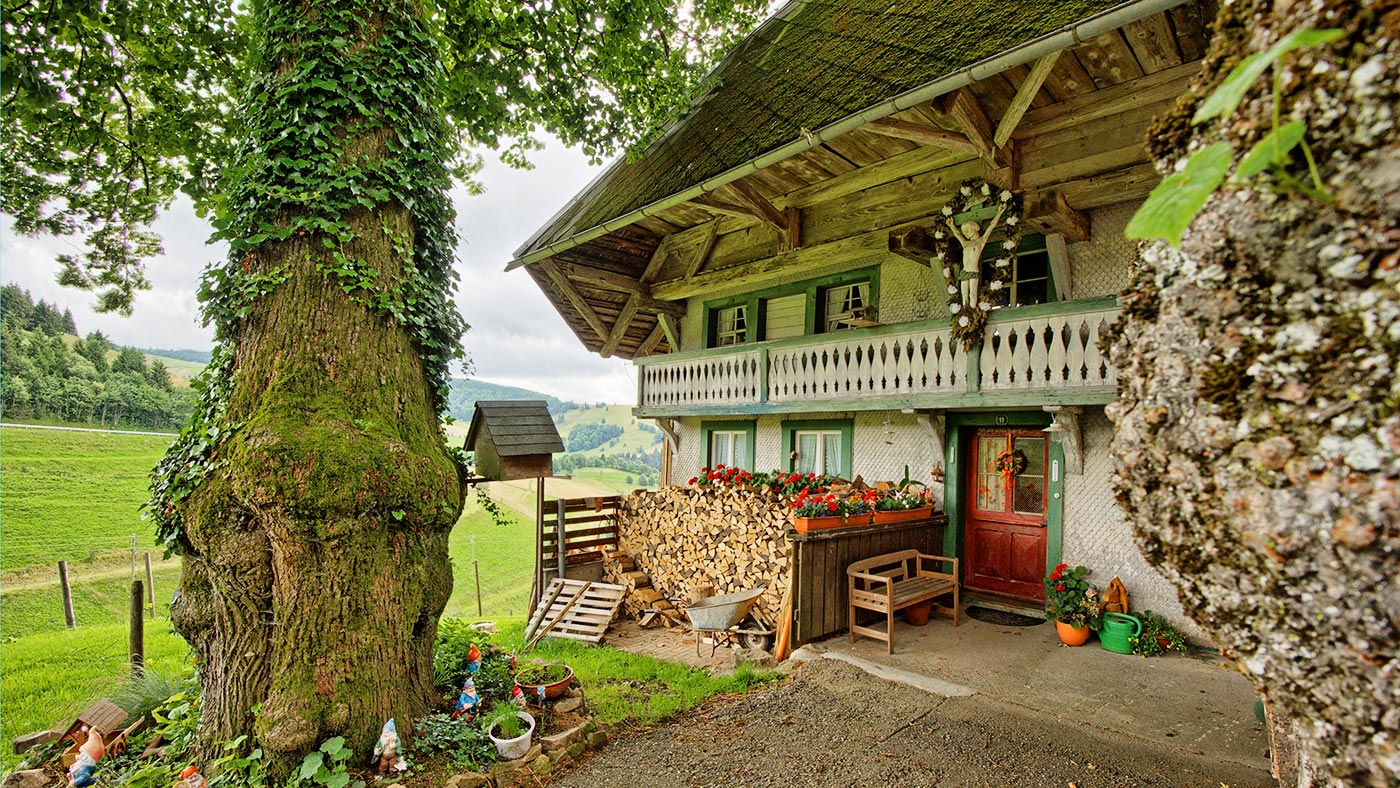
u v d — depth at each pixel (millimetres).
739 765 4508
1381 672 1073
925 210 8086
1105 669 6043
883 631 7301
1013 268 7945
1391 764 1075
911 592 7047
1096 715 5023
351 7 4660
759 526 7793
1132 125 6133
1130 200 6961
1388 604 1047
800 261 9398
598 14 8000
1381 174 1043
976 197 7148
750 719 5277
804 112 7105
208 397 4473
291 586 3928
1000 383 6891
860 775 4305
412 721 4293
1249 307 1229
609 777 4379
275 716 3781
